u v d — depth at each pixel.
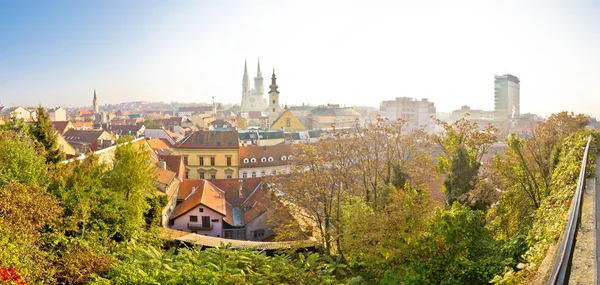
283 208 34.00
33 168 23.91
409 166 38.16
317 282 21.28
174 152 82.06
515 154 30.67
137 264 19.06
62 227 21.27
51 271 18.19
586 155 15.49
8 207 17.64
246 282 18.09
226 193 55.66
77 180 25.91
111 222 25.77
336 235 29.25
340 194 33.34
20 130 33.62
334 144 36.41
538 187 27.19
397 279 19.11
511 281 10.48
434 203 29.41
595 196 14.34
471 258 17.58
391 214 21.38
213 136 82.94
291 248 30.48
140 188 31.30
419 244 18.81
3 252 15.41
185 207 48.69
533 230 15.51
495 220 27.61
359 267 25.45
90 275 18.27
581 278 8.74
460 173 31.30
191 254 21.11
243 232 47.91
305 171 33.50
